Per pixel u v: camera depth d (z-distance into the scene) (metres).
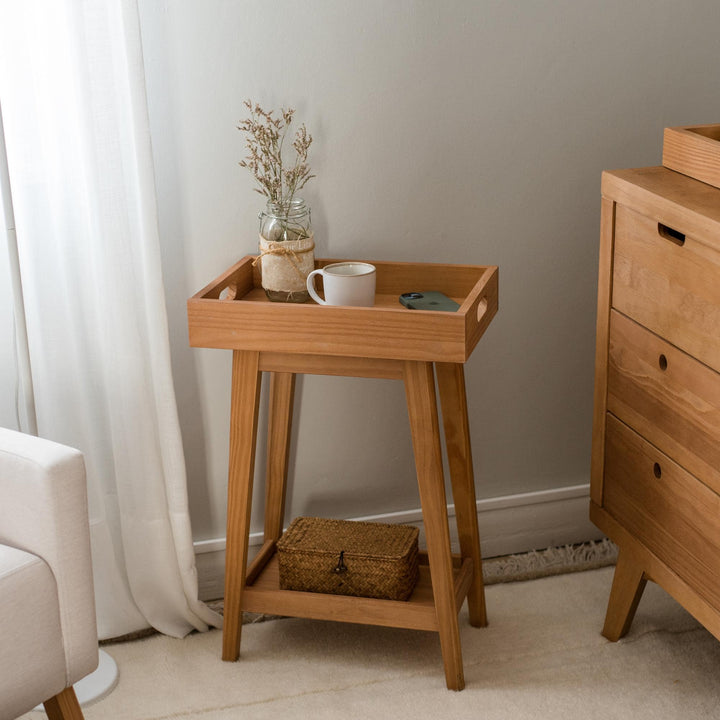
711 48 2.12
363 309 1.67
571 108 2.08
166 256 1.98
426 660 1.94
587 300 2.22
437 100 2.01
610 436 1.90
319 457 2.19
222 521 2.18
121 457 1.92
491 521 2.31
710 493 1.58
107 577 1.98
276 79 1.93
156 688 1.88
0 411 1.90
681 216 1.55
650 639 1.98
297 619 2.09
